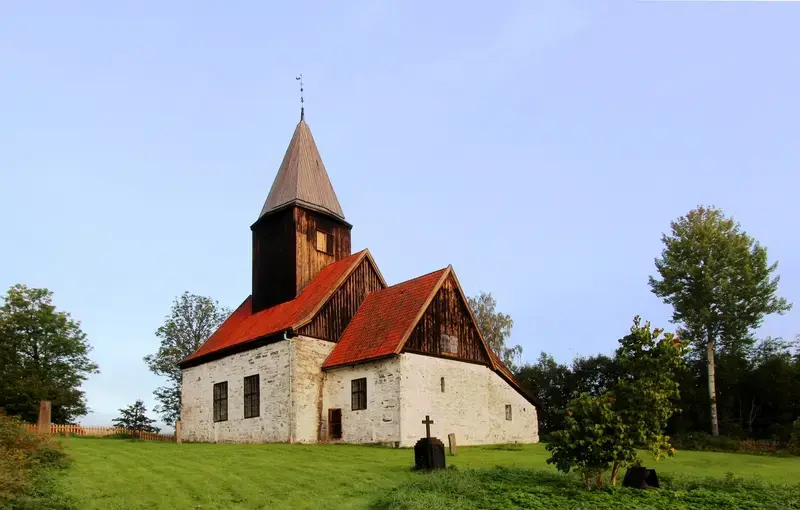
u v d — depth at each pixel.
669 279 40.38
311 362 28.16
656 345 15.18
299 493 14.61
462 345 28.98
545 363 52.16
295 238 31.95
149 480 15.79
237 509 13.27
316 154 35.16
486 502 13.35
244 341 30.19
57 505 12.78
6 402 38.69
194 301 50.62
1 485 13.05
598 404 14.84
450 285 29.19
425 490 14.41
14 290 42.81
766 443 32.75
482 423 28.92
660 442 14.71
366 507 13.45
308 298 30.33
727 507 13.12
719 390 41.66
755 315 38.78
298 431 26.98
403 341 25.69
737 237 39.81
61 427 33.19
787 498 14.06
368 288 31.97
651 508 12.88
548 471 17.47
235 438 30.03
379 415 25.70
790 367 40.19
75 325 44.62
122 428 36.41
